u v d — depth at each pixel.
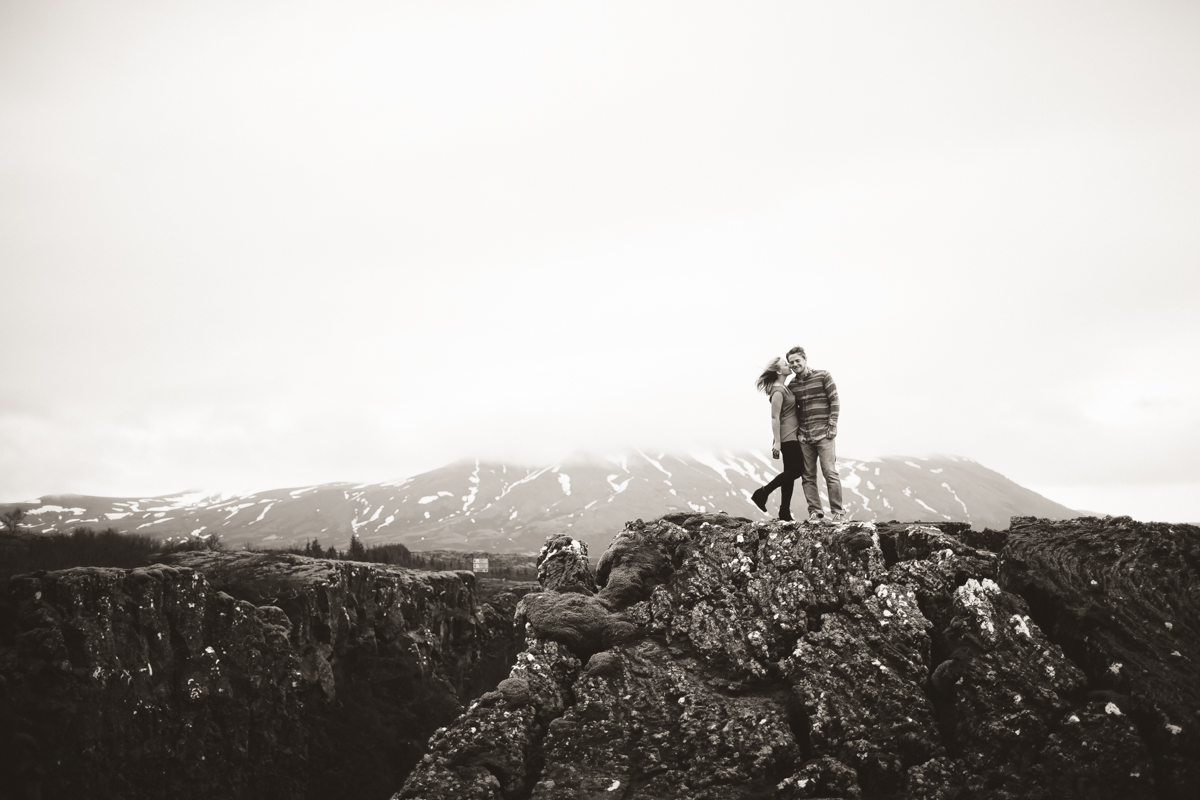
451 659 69.69
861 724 9.73
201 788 39.97
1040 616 10.33
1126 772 8.47
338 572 56.78
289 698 46.69
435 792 9.86
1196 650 9.23
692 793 9.56
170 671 41.41
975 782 8.94
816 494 14.52
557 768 10.17
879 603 10.87
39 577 39.88
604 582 13.81
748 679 10.86
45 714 35.00
